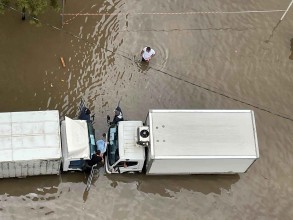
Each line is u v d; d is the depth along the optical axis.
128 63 20.47
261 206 18.03
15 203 16.81
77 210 16.98
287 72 21.45
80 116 17.89
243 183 18.42
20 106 18.67
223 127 16.92
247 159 16.67
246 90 20.58
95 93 19.48
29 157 15.61
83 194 17.31
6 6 19.12
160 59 20.84
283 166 19.00
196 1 22.59
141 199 17.56
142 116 19.23
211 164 17.00
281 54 21.91
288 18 22.98
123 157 16.64
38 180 17.30
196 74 20.67
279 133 19.69
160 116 16.83
